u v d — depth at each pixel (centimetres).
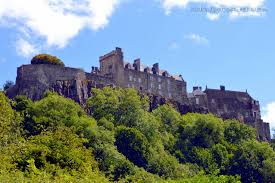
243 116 19138
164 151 13262
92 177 4572
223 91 19175
